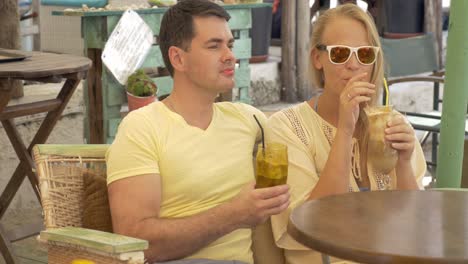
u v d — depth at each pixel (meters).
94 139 6.43
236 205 2.94
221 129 3.27
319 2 10.12
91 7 6.96
